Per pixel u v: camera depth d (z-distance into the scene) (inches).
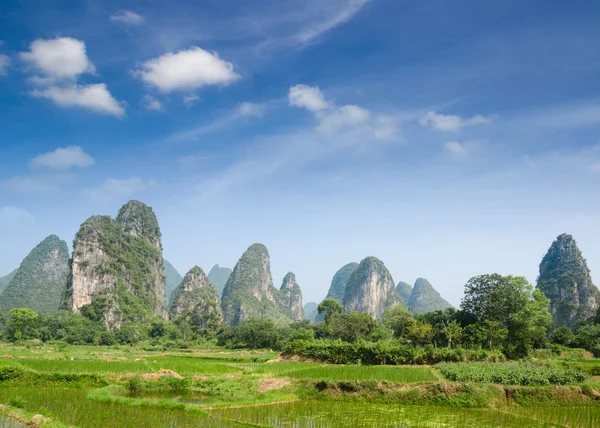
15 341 3914.9
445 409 1082.1
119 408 975.6
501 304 2731.3
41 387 1272.1
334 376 1364.4
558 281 5713.6
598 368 1593.3
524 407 1103.0
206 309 5708.7
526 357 2394.2
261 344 3855.8
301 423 915.4
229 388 1275.8
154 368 1590.8
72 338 4367.6
